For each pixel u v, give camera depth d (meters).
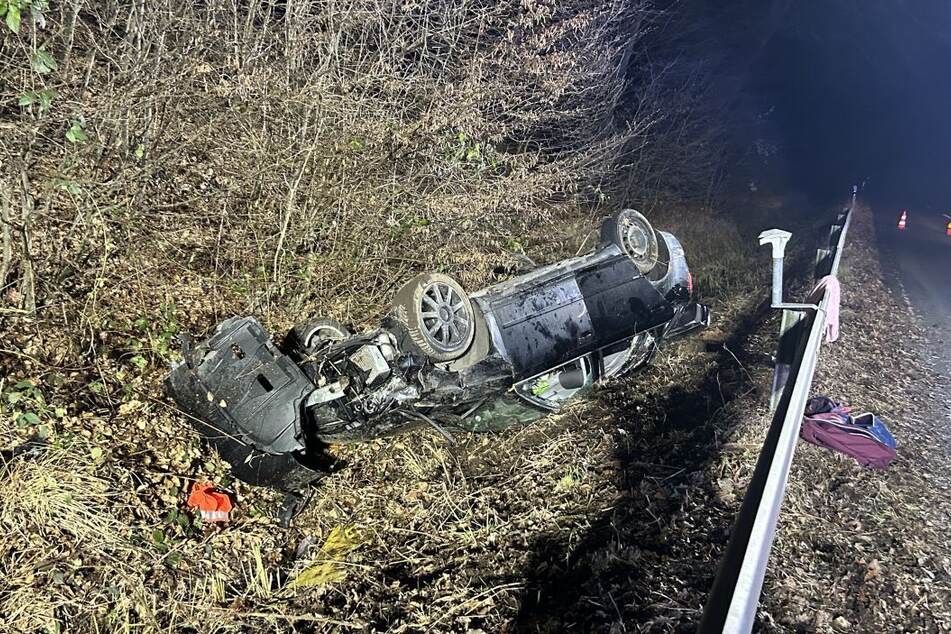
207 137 7.04
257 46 6.91
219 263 7.07
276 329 6.78
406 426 5.82
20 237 5.71
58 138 5.93
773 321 10.38
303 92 6.68
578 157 9.98
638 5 13.07
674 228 13.33
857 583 4.89
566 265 6.55
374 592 4.83
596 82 10.69
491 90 7.87
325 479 5.66
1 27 5.44
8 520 4.25
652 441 6.76
